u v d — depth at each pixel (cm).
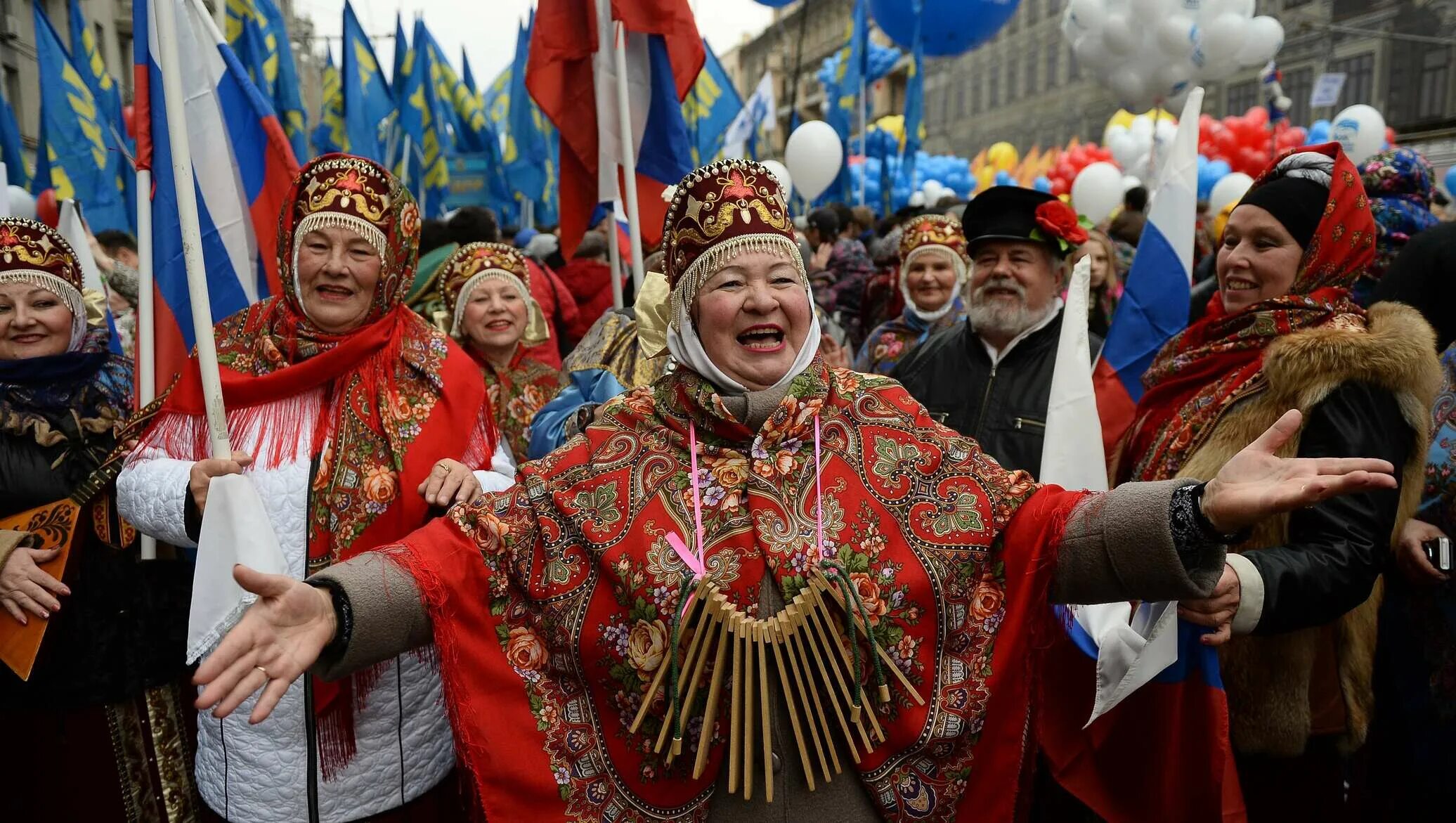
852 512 154
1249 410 201
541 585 156
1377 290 286
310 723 204
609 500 157
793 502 155
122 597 250
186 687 276
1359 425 186
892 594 151
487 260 345
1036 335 294
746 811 153
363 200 223
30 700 246
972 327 307
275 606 131
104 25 1496
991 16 780
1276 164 221
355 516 214
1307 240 211
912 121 1088
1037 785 241
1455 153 1045
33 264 249
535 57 367
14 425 242
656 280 262
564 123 371
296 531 216
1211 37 618
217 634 158
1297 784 217
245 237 262
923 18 798
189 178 187
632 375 264
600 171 361
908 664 152
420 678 217
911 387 318
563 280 546
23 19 1338
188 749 265
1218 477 139
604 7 356
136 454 221
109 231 564
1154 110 670
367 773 211
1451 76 2044
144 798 255
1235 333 217
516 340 348
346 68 806
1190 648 194
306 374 219
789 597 150
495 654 155
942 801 155
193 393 223
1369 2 2197
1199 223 613
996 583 157
